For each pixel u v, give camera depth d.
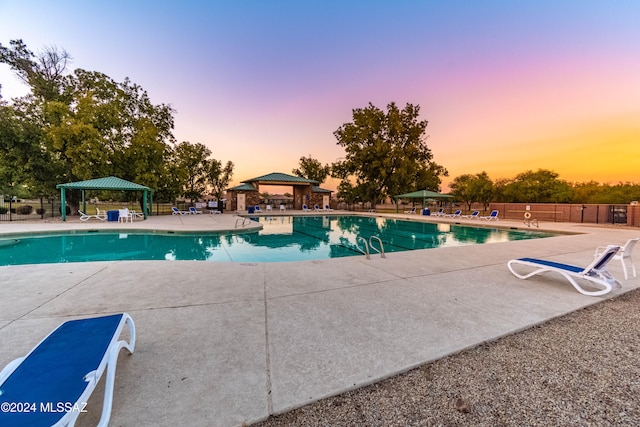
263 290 4.07
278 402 1.78
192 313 3.23
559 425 1.63
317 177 46.38
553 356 2.41
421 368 2.22
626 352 2.48
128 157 19.91
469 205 32.12
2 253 8.54
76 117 17.84
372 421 1.66
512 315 3.23
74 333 1.92
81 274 4.86
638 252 7.28
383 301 3.65
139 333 2.72
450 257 6.55
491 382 2.05
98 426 1.45
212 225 13.60
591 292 3.97
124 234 11.55
